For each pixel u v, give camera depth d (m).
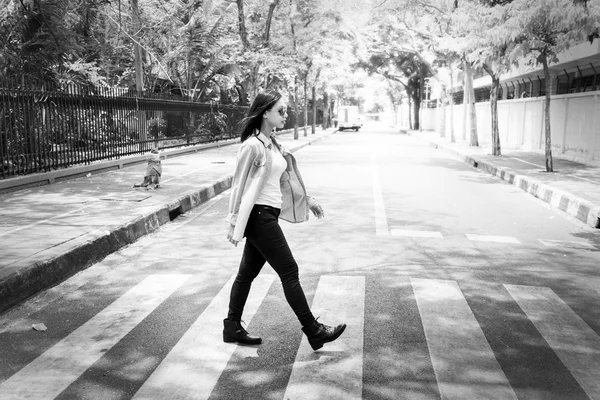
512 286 5.81
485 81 38.44
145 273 6.28
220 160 18.75
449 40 17.92
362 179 15.14
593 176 14.36
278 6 29.23
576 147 19.28
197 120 25.23
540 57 15.31
